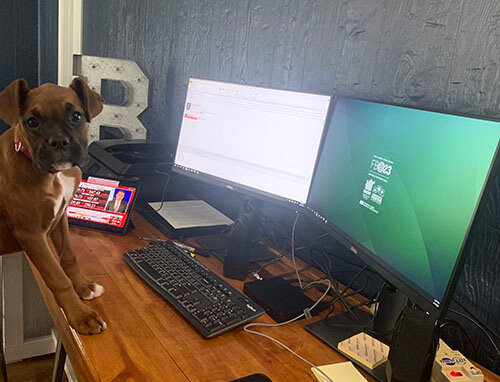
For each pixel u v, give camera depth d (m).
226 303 1.12
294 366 0.97
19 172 1.06
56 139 1.02
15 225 1.07
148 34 2.48
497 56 1.06
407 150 0.97
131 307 1.11
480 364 1.11
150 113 2.53
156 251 1.35
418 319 0.87
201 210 1.83
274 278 1.33
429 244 0.86
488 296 1.10
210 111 1.59
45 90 1.08
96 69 2.32
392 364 0.90
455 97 1.16
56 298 1.04
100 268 1.28
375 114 1.10
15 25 3.14
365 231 1.06
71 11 2.77
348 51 1.43
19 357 1.96
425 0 1.21
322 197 1.26
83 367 0.92
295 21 1.60
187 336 1.02
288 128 1.38
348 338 1.06
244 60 1.84
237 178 1.50
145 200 1.84
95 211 1.56
